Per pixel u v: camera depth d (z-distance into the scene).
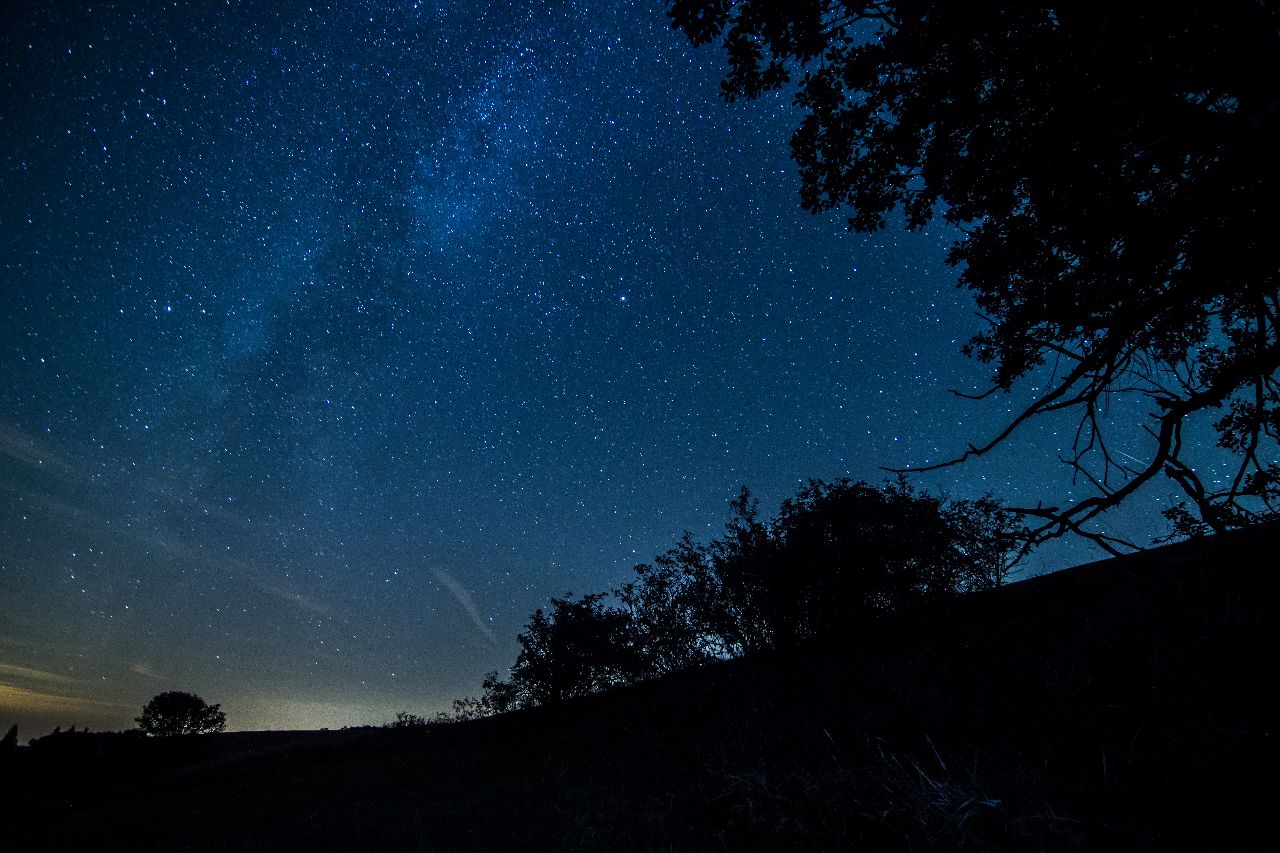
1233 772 2.79
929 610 7.49
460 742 13.21
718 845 3.55
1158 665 4.08
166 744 25.58
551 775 7.57
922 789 3.18
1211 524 4.44
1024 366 5.22
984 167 4.89
